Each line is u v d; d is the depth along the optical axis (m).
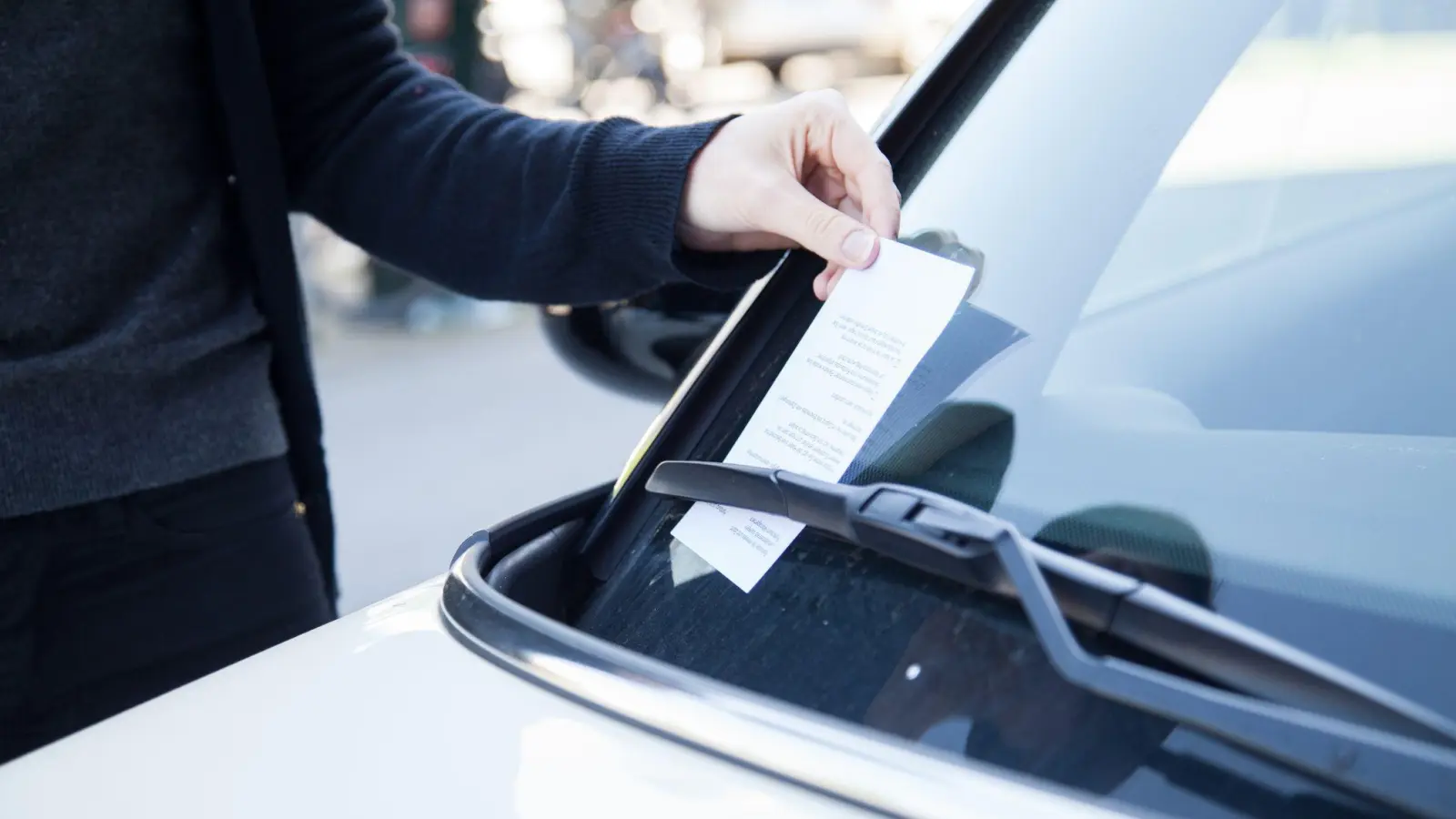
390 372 5.66
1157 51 1.13
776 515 0.97
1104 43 1.16
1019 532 0.90
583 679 0.87
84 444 1.23
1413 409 0.88
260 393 1.40
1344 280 0.95
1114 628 0.79
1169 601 0.78
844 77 10.41
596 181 1.28
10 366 1.18
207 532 1.34
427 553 3.95
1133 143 1.09
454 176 1.42
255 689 0.95
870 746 0.79
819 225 1.06
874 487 0.90
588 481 4.44
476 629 0.95
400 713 0.89
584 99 7.57
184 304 1.31
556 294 1.38
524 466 4.60
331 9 1.47
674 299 1.38
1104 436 0.93
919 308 0.97
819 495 0.92
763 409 1.03
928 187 1.15
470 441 4.84
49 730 1.29
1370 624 0.77
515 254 1.37
